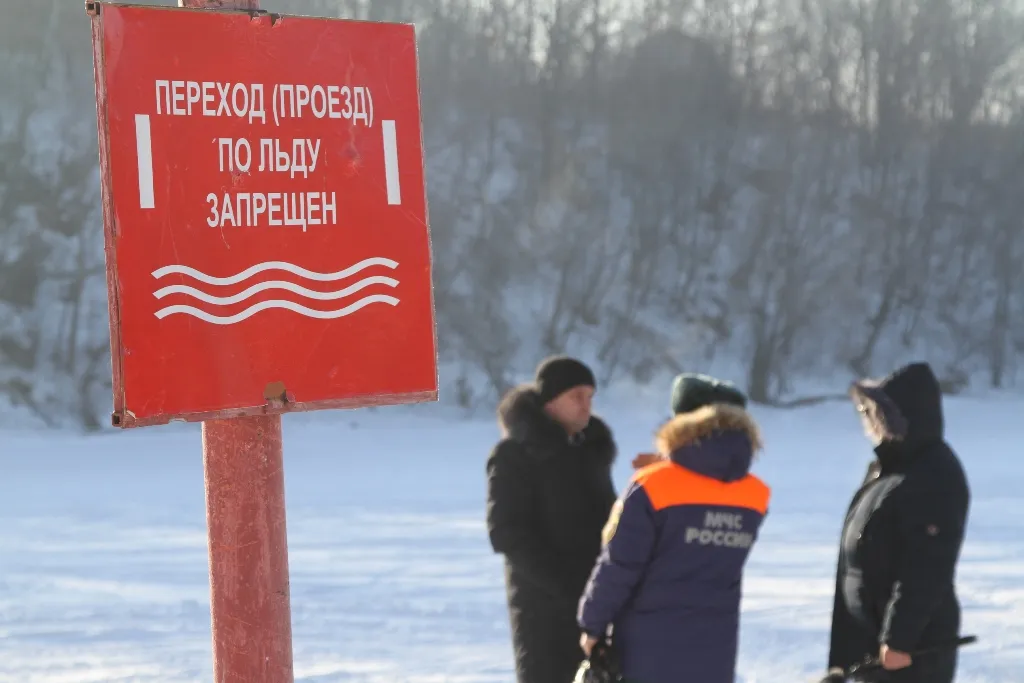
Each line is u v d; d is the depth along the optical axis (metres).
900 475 4.50
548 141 64.06
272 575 3.32
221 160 3.27
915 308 60.75
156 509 17.45
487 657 8.07
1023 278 62.91
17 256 49.75
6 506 17.89
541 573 4.72
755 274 59.16
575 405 4.86
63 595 10.57
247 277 3.30
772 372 54.38
